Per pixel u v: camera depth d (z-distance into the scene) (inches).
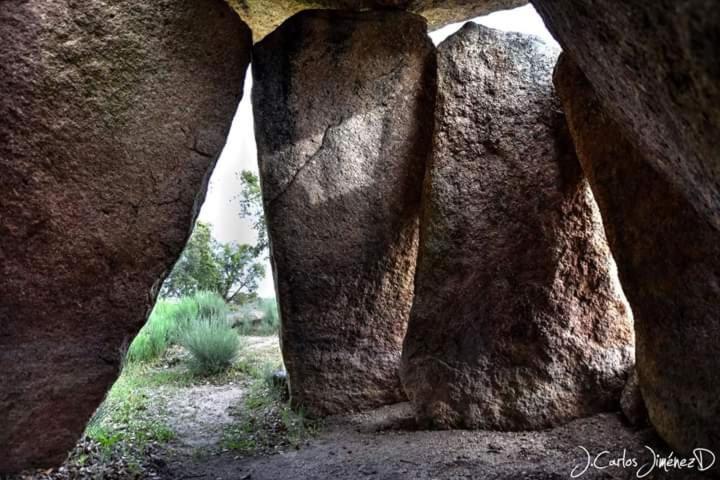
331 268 163.6
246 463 128.6
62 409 109.2
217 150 123.1
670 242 102.0
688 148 58.2
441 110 153.3
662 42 50.6
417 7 177.5
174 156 117.4
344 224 163.6
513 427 137.9
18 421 105.2
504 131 150.7
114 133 110.7
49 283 106.2
